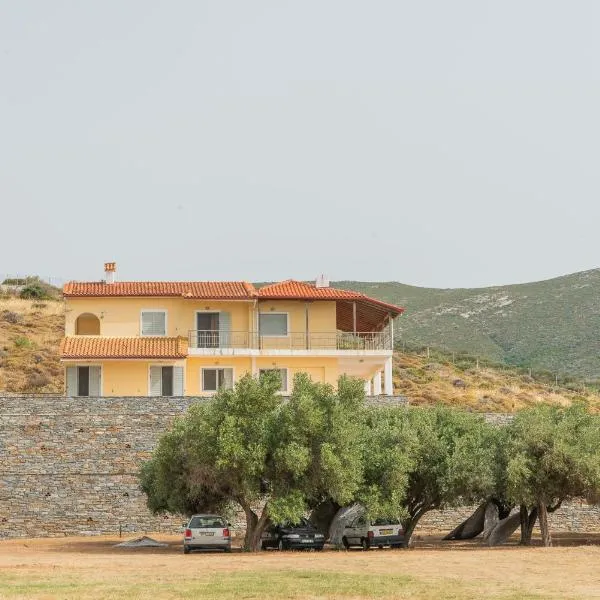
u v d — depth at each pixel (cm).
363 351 9012
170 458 6456
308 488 6175
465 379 13838
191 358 8888
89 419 7756
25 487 7638
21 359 12231
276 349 8975
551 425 6362
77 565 5075
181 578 4372
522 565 4941
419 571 4666
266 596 3766
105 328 8925
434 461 6612
